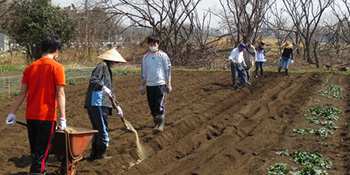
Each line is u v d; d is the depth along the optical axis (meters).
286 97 11.53
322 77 16.53
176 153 6.41
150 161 5.81
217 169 5.50
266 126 8.02
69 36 28.78
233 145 6.71
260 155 6.23
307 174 5.31
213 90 12.81
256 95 12.05
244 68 13.64
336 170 5.51
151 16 26.94
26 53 28.33
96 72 5.47
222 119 8.73
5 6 28.00
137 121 8.32
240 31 27.00
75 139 4.52
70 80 14.48
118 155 6.02
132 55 27.34
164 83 7.39
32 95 4.25
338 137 7.22
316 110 9.27
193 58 25.55
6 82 14.41
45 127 4.22
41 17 27.31
